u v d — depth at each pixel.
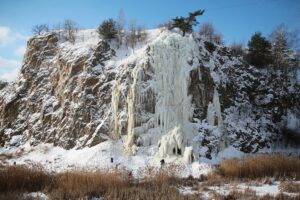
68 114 36.53
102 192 15.30
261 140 34.84
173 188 15.91
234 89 38.94
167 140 30.33
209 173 22.98
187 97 33.22
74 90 37.44
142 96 33.41
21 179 16.36
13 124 41.91
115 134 33.31
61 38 45.69
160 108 32.81
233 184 18.66
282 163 22.12
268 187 17.91
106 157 30.81
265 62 44.91
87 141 33.53
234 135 34.19
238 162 22.95
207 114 33.97
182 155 29.64
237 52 45.69
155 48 35.28
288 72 45.16
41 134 37.81
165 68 34.44
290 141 35.50
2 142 41.25
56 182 16.41
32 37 47.28
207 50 40.41
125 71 35.69
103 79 37.00
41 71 43.59
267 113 38.44
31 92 42.88
